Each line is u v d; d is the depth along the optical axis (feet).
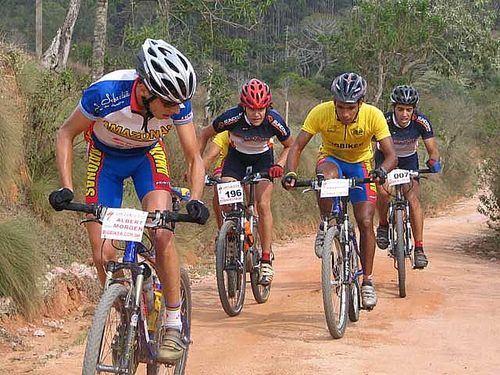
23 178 28.12
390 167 21.66
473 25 69.77
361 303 23.17
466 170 105.81
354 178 20.97
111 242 14.89
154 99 13.69
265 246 25.12
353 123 22.20
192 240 37.04
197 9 39.68
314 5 181.57
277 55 149.89
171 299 14.56
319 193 21.58
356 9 69.87
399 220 26.94
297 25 165.58
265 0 40.24
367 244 23.02
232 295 23.53
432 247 45.75
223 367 18.01
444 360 18.79
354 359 18.69
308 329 21.84
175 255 14.42
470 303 25.79
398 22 67.51
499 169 45.73
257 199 24.93
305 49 151.53
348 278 21.30
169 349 14.40
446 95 110.93
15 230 22.48
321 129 22.53
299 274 32.32
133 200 32.07
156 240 14.20
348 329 21.81
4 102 27.45
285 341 20.38
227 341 20.47
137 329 13.78
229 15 40.29
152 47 13.20
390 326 22.25
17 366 17.95
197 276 32.24
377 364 18.31
